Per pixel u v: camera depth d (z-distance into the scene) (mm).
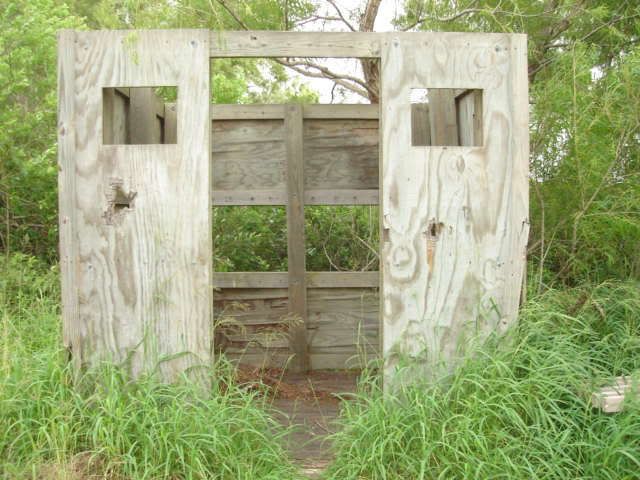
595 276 5023
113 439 3314
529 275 4855
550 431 3283
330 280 5992
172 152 3744
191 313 3752
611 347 4238
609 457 3230
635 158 4902
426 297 3844
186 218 3750
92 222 3746
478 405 3408
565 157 4777
